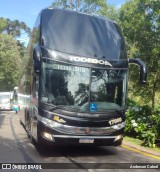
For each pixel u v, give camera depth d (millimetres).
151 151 11430
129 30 17578
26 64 14797
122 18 18906
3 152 10945
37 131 10156
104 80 10328
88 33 10547
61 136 9891
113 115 10258
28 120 13156
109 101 10305
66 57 10133
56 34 10320
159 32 16562
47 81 10000
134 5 17828
